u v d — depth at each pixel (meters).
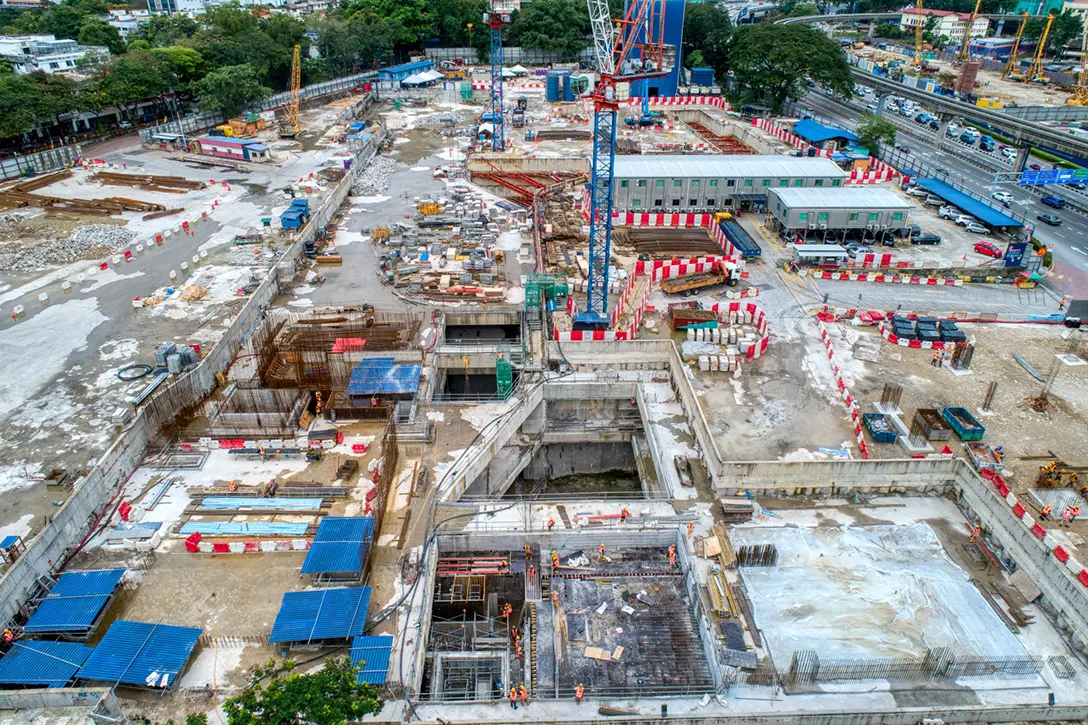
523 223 106.31
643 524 54.75
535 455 74.75
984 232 104.38
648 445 68.19
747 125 160.62
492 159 134.38
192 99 174.25
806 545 52.66
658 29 182.62
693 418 63.56
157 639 42.47
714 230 101.69
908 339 74.00
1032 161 142.88
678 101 187.00
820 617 47.22
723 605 47.97
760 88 175.25
